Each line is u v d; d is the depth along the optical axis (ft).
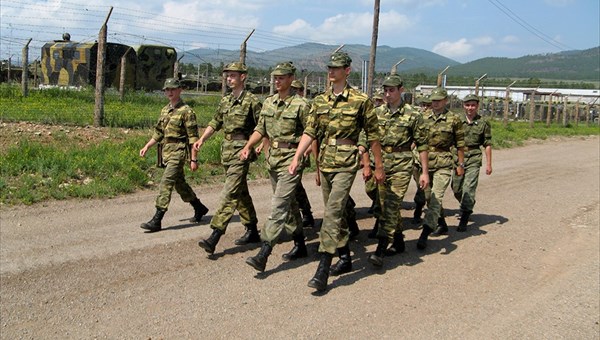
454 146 26.14
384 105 21.36
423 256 22.26
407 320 16.26
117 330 14.80
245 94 21.11
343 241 19.45
